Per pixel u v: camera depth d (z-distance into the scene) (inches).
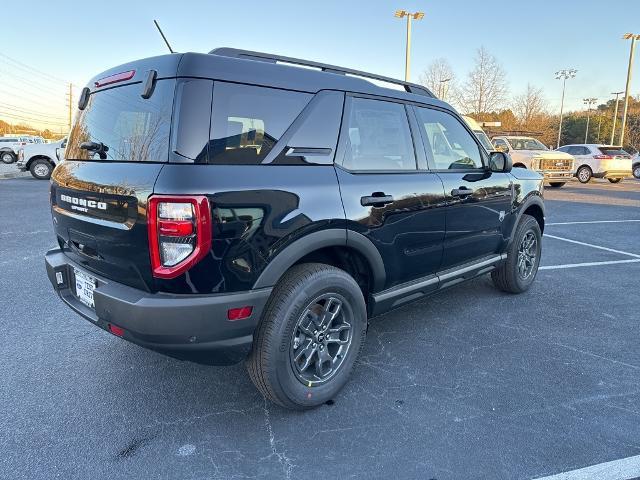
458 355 134.1
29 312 159.8
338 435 97.6
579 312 167.6
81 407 106.3
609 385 118.2
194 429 99.1
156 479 84.7
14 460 88.5
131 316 85.2
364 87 116.4
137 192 84.1
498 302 177.3
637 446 94.7
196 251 81.7
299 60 111.7
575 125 2689.5
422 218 125.3
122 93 97.0
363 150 113.9
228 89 90.3
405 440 96.0
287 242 93.3
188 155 83.6
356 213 106.0
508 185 162.7
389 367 126.8
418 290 131.9
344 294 107.5
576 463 89.6
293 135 98.7
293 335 98.6
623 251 268.1
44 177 649.6
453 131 145.3
